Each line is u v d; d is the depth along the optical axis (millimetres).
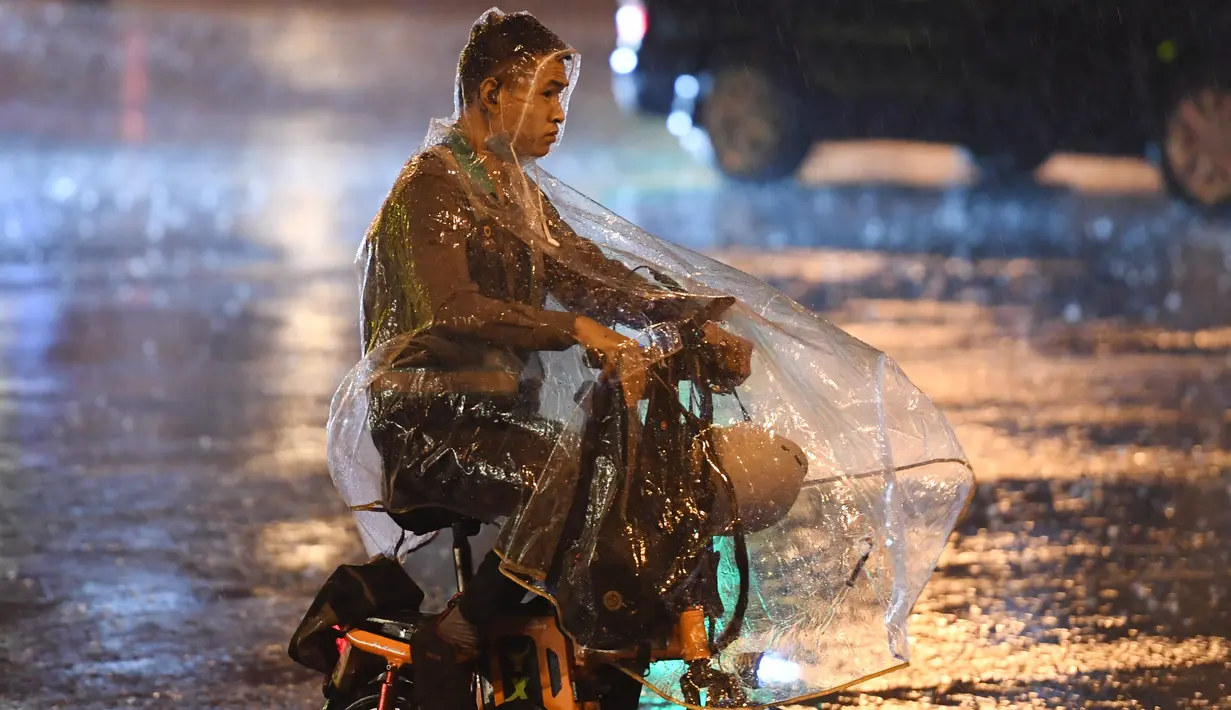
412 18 85562
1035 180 39094
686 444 7738
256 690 11477
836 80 38469
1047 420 19359
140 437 18859
